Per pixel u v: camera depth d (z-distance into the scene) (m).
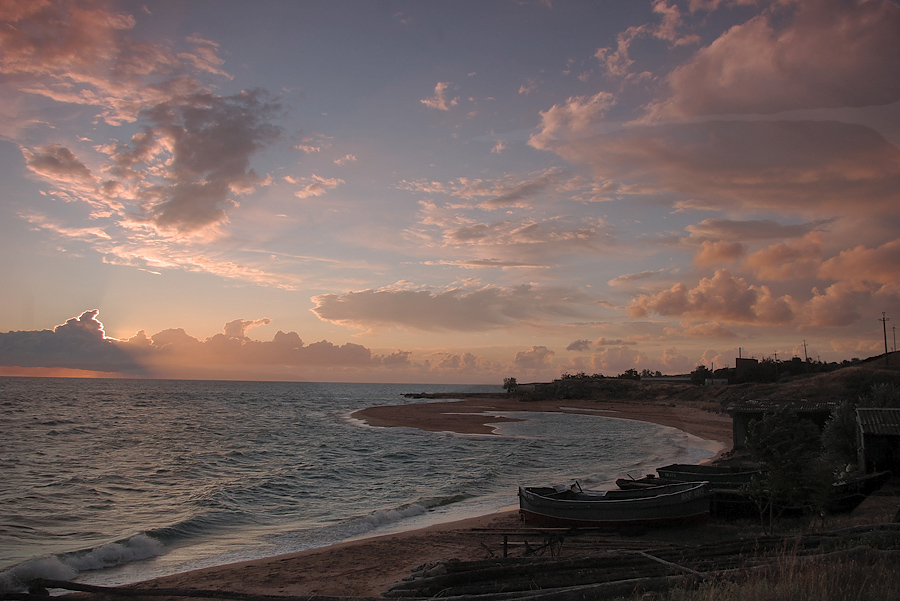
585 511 15.03
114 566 13.05
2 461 29.84
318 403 112.88
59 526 16.56
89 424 55.59
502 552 13.08
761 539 11.07
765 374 88.88
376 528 16.80
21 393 122.56
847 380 57.25
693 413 73.62
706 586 7.49
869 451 19.58
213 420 63.75
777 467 12.80
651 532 14.45
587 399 116.06
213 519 17.75
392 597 9.10
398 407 92.50
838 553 8.48
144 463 30.05
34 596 9.98
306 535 15.95
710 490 15.61
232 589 10.86
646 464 30.44
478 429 53.84
